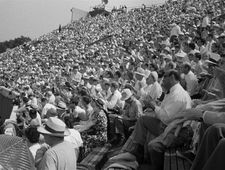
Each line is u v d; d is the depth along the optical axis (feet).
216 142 14.53
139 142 26.27
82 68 91.71
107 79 57.67
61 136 20.94
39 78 132.36
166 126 25.03
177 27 91.04
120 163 25.25
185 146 23.44
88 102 41.81
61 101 53.98
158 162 23.66
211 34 62.69
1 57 272.31
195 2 201.46
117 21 270.26
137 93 44.68
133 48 111.96
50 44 264.11
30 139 24.16
